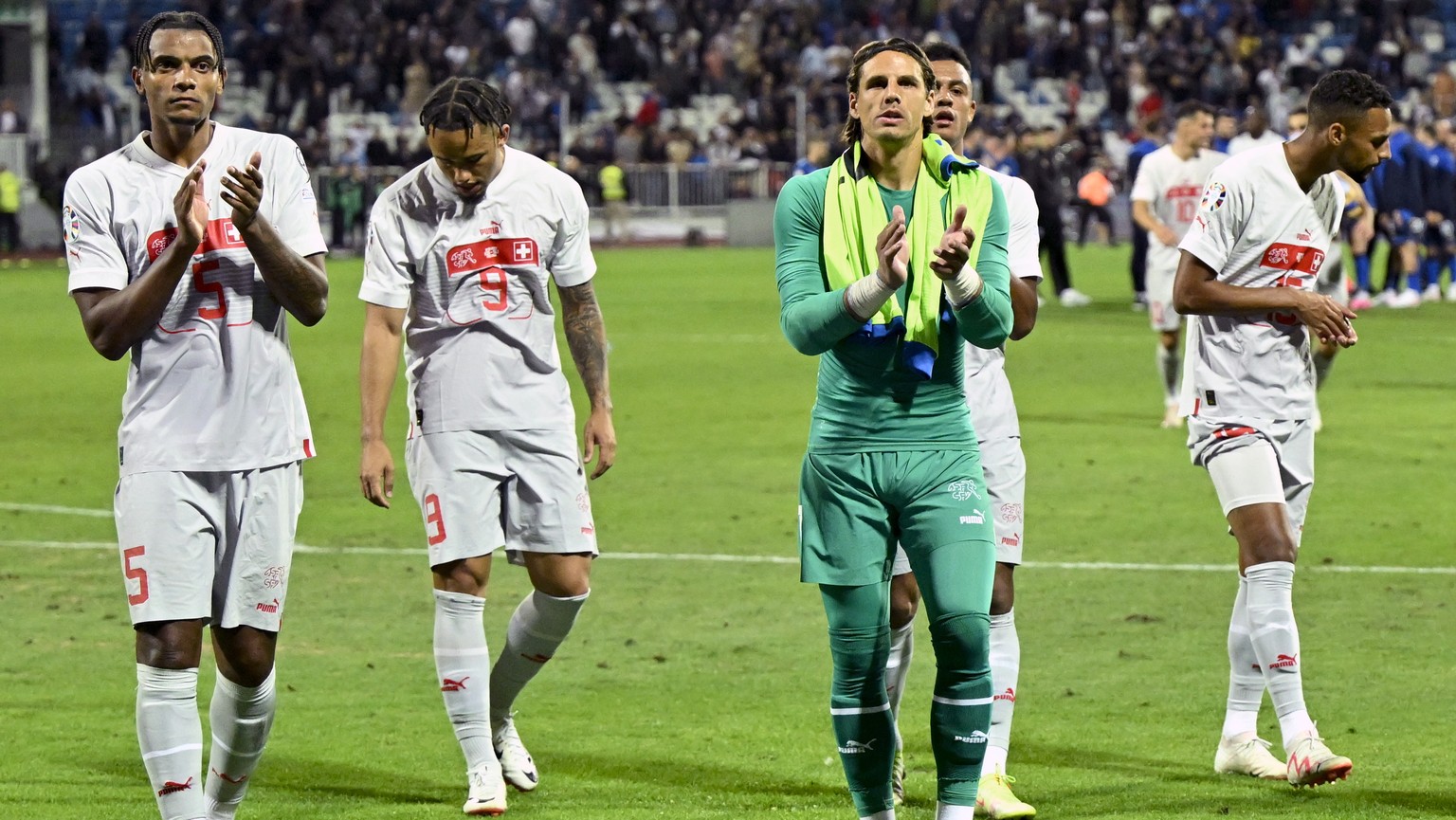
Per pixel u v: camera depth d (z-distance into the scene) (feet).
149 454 22.27
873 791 22.15
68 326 108.47
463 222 26.20
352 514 49.83
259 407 22.65
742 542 45.55
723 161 195.93
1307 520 47.85
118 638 36.40
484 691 25.84
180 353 22.34
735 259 165.27
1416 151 113.91
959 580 21.24
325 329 106.32
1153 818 24.44
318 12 211.00
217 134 22.84
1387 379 78.59
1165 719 30.04
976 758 21.74
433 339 26.40
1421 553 43.68
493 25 216.74
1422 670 32.83
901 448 21.49
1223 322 27.48
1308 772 25.30
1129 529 46.62
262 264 21.65
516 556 26.76
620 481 54.70
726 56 217.77
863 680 21.81
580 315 27.20
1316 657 33.91
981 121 184.75
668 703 31.27
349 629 37.09
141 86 22.27
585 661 34.30
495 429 26.22
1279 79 205.36
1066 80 213.25
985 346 21.44
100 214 22.30
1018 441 26.89
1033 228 26.20
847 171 21.63
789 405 71.87
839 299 20.57
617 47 216.54
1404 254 114.21
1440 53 216.74
